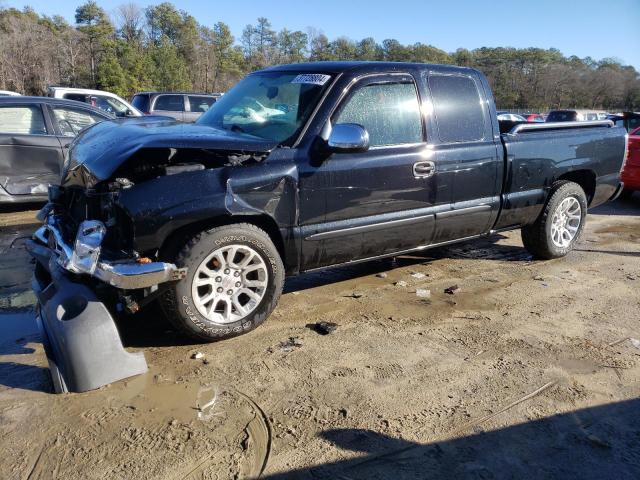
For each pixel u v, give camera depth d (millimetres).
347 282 5078
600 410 3074
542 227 5625
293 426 2852
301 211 3908
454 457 2646
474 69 5035
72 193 4188
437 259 5887
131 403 3016
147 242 3377
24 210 7832
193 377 3307
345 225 4148
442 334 3996
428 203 4590
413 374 3410
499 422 2936
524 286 5059
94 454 2600
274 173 3729
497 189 5074
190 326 3562
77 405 2988
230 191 3559
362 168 4125
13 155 7211
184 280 3469
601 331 4109
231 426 2836
